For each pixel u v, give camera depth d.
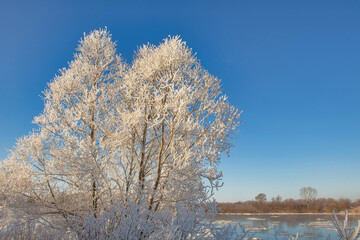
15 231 4.84
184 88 5.62
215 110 6.12
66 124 6.84
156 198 5.94
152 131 6.51
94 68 7.17
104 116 7.12
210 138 5.80
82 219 5.44
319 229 22.41
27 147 6.55
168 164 6.32
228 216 45.28
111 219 4.60
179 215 3.69
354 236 1.91
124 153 6.21
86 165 5.21
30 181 6.47
